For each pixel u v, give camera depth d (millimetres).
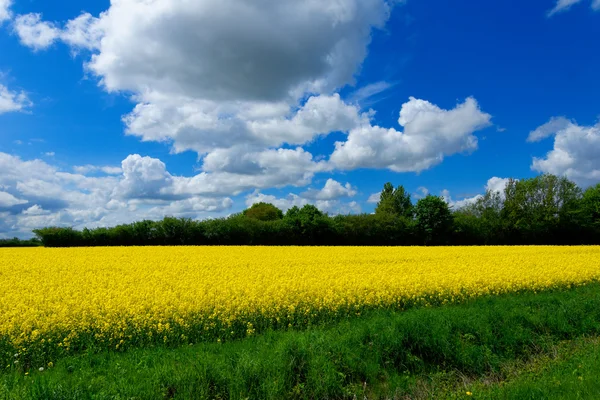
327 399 6516
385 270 17188
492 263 20500
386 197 84312
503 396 6332
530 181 58812
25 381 6285
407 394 6852
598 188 56781
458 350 8000
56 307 9961
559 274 15812
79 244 40625
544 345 8734
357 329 8500
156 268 18516
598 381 6266
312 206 52438
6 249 32094
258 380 6457
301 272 16641
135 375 6375
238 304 10508
